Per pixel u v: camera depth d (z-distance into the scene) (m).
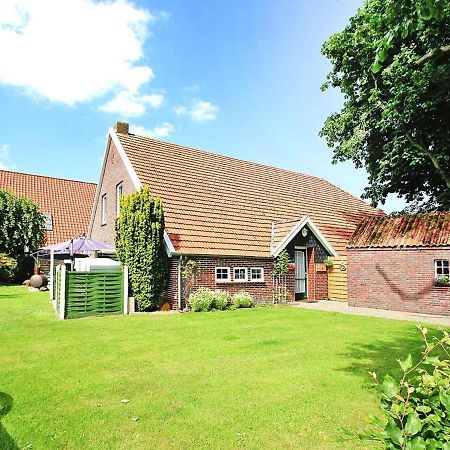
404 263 16.72
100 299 14.11
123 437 4.59
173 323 12.36
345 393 5.99
